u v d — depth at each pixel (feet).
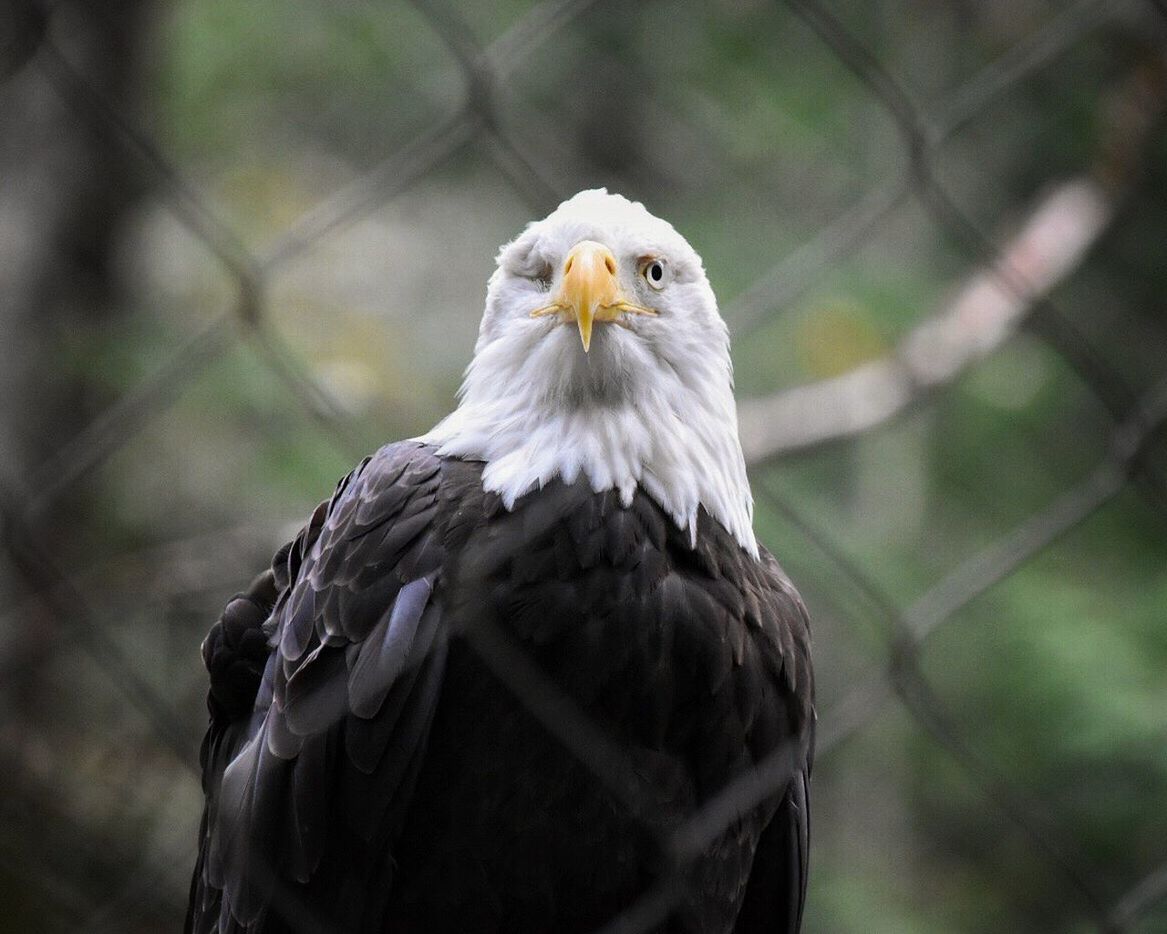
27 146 43.55
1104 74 48.08
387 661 19.03
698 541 20.54
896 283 45.21
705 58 49.06
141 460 38.75
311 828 19.24
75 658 34.63
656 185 48.88
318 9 47.73
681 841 19.92
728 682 20.25
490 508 19.90
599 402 20.44
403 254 47.11
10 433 42.16
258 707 20.63
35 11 12.85
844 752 45.03
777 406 40.91
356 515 20.20
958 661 45.32
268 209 43.50
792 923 22.17
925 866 45.57
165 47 45.73
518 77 47.47
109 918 16.81
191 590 36.91
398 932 20.33
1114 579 47.01
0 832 30.30
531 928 20.44
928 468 48.67
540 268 21.58
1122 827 42.63
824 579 40.06
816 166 48.44
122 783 32.53
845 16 49.06
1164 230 49.78
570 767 19.81
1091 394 48.80
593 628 19.65
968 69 50.24
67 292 43.80
